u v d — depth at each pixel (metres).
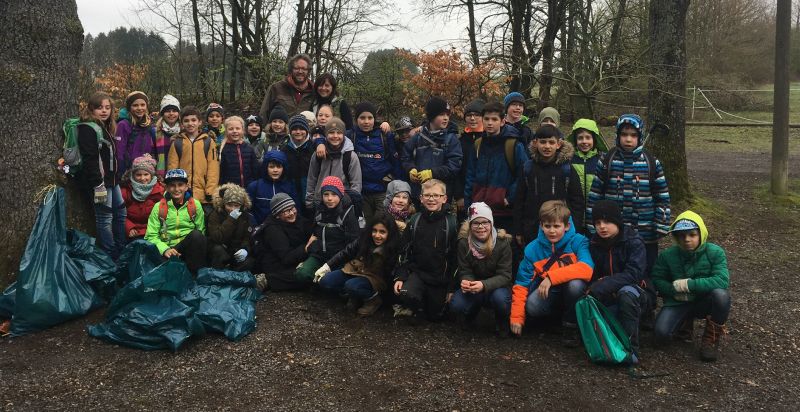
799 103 20.06
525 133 5.16
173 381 3.50
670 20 7.50
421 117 13.18
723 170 10.65
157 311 3.93
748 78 22.33
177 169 4.82
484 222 4.09
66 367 3.67
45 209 4.39
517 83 14.08
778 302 4.85
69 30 4.93
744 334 4.24
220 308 4.16
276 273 4.87
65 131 4.77
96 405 3.26
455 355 3.86
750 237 6.72
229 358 3.77
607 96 14.86
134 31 18.25
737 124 16.72
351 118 6.40
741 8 21.98
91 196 5.02
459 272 4.24
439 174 4.92
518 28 15.38
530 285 4.12
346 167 5.10
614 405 3.28
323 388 3.43
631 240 3.97
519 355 3.87
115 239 5.03
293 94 6.48
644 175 4.27
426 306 4.37
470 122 5.15
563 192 4.39
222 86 17.02
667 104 7.57
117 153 5.23
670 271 4.04
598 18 12.55
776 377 3.62
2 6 4.64
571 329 3.96
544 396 3.36
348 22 16.73
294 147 5.37
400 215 4.70
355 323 4.33
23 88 4.65
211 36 17.39
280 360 3.75
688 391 3.44
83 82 9.34
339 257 4.57
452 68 12.48
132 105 5.28
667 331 3.91
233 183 5.32
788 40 7.99
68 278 4.29
